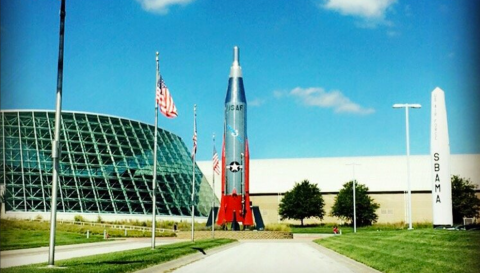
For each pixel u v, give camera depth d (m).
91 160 107.31
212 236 75.81
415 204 125.56
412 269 26.75
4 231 72.88
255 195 133.88
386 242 44.34
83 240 66.12
